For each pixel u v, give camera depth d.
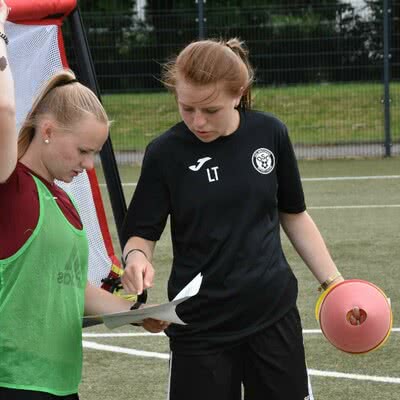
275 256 3.97
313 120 19.78
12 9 4.86
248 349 3.95
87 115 3.36
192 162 3.92
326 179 15.93
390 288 8.53
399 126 19.17
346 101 19.70
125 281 3.88
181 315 3.93
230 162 3.91
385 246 10.36
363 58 18.98
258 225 3.94
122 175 17.09
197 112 3.78
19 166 3.36
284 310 3.97
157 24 18.78
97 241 5.68
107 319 3.48
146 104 19.91
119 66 19.08
